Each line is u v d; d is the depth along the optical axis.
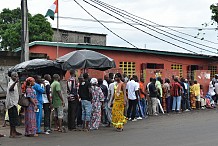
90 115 13.08
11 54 19.41
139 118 16.80
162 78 21.78
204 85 24.36
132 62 24.00
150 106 18.50
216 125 14.15
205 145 9.95
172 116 17.86
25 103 11.57
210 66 30.12
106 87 14.39
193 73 25.03
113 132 12.62
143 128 13.61
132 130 13.09
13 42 30.95
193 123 14.91
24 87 12.02
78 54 13.97
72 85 13.13
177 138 11.12
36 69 14.78
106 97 14.30
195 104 21.53
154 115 18.34
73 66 13.68
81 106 13.45
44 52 22.47
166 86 19.56
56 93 12.59
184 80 20.69
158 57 25.77
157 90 18.75
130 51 23.56
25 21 15.64
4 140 11.04
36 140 11.01
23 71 14.31
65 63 13.70
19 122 13.84
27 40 15.70
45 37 31.39
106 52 22.50
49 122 12.46
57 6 19.33
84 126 13.05
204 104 21.98
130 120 16.19
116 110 12.96
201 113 19.22
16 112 11.59
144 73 21.08
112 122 13.12
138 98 16.45
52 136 11.77
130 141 10.70
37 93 12.12
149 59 25.14
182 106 20.42
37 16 32.00
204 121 15.56
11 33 31.00
